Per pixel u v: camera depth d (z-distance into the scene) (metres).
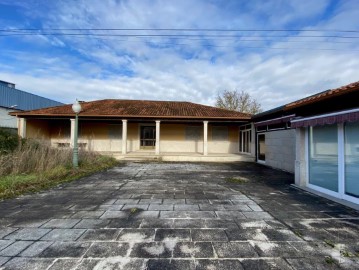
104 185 7.30
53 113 15.81
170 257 2.88
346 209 4.85
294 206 5.07
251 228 3.81
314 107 6.48
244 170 11.32
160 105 20.00
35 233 3.57
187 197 5.84
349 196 5.39
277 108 11.51
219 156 15.76
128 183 7.65
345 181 5.59
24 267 2.63
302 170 7.18
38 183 7.08
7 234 3.53
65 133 18.83
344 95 5.10
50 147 10.63
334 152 5.98
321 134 6.52
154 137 19.12
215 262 2.78
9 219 4.18
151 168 11.60
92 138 18.72
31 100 27.16
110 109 17.55
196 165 13.20
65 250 3.03
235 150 18.91
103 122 18.78
